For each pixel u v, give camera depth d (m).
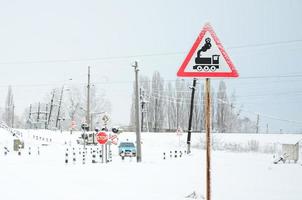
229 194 15.13
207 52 8.48
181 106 96.44
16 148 58.38
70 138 83.94
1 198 14.08
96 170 26.98
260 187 17.47
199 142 74.19
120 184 18.72
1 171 25.84
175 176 22.83
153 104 96.56
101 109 110.50
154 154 54.06
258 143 68.56
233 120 97.50
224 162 36.69
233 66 8.45
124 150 48.78
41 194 15.09
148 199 13.93
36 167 29.53
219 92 93.81
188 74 8.50
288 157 39.97
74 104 112.12
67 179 20.91
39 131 92.56
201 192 15.70
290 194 15.13
